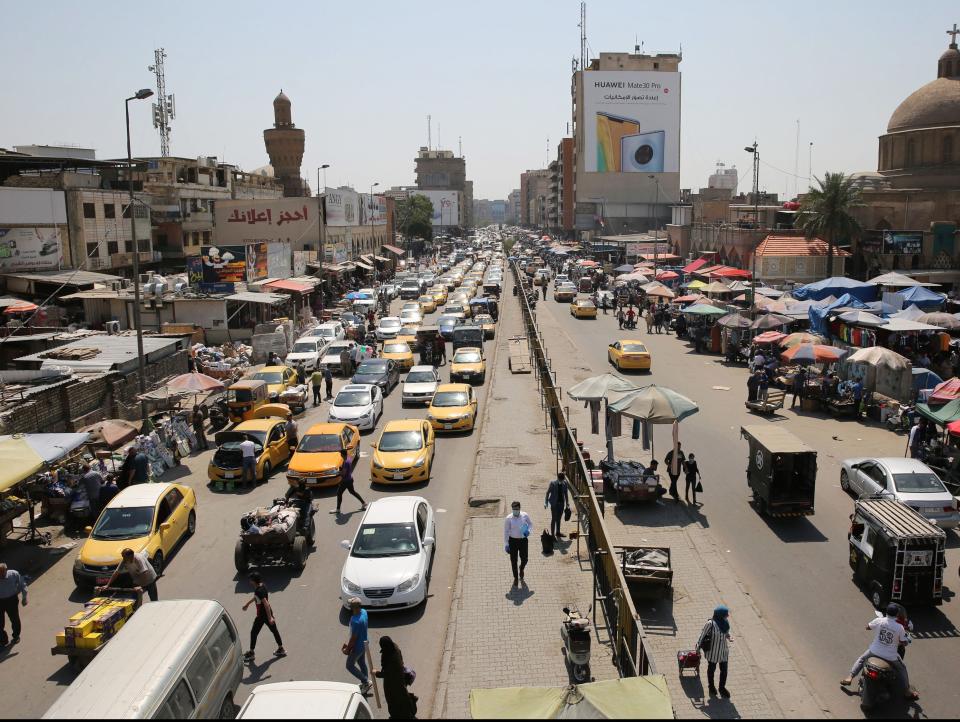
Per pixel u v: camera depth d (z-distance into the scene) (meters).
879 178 62.53
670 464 19.25
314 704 7.96
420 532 14.55
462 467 21.97
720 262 64.56
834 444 23.23
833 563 15.02
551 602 13.34
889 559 12.83
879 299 40.44
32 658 12.23
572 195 150.88
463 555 15.42
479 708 7.26
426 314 59.41
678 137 125.12
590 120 123.69
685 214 89.38
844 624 12.71
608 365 37.38
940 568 12.77
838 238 50.75
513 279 93.56
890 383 27.77
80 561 14.53
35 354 28.75
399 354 37.16
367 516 14.72
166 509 16.17
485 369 36.19
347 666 11.01
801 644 12.11
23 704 10.88
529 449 23.09
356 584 13.16
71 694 8.07
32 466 16.14
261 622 11.84
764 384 27.77
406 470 20.11
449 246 167.50
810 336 29.97
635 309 58.56
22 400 22.11
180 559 15.99
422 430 21.83
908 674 11.23
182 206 61.75
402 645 12.29
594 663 11.38
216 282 42.88
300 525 15.93
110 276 43.38
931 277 47.06
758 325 35.50
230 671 9.88
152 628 9.27
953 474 18.98
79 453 21.58
